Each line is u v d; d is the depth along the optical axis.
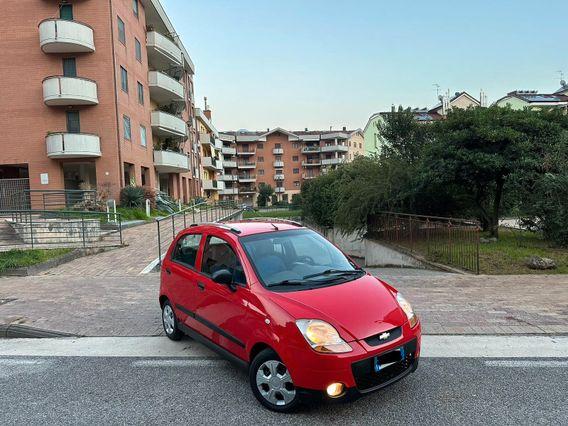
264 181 87.19
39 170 22.64
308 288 3.87
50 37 21.38
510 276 9.27
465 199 15.62
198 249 4.93
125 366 4.64
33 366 4.75
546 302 6.69
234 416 3.49
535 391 3.74
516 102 43.72
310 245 4.64
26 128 22.73
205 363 4.66
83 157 22.36
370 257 16.78
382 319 3.53
